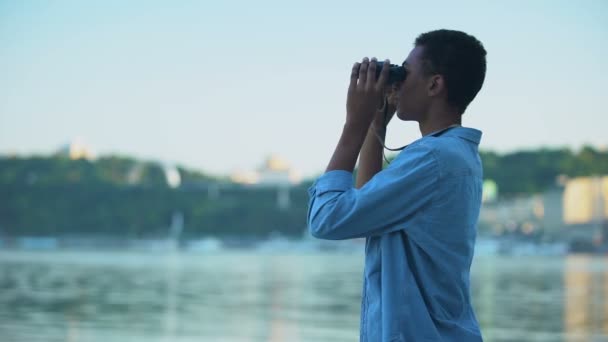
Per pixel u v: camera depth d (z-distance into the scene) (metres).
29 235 158.25
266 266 60.59
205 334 14.05
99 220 158.38
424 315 2.68
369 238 2.85
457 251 2.76
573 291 28.98
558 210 140.88
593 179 140.25
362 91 2.86
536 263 78.12
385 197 2.69
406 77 2.96
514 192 143.12
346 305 21.41
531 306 21.36
